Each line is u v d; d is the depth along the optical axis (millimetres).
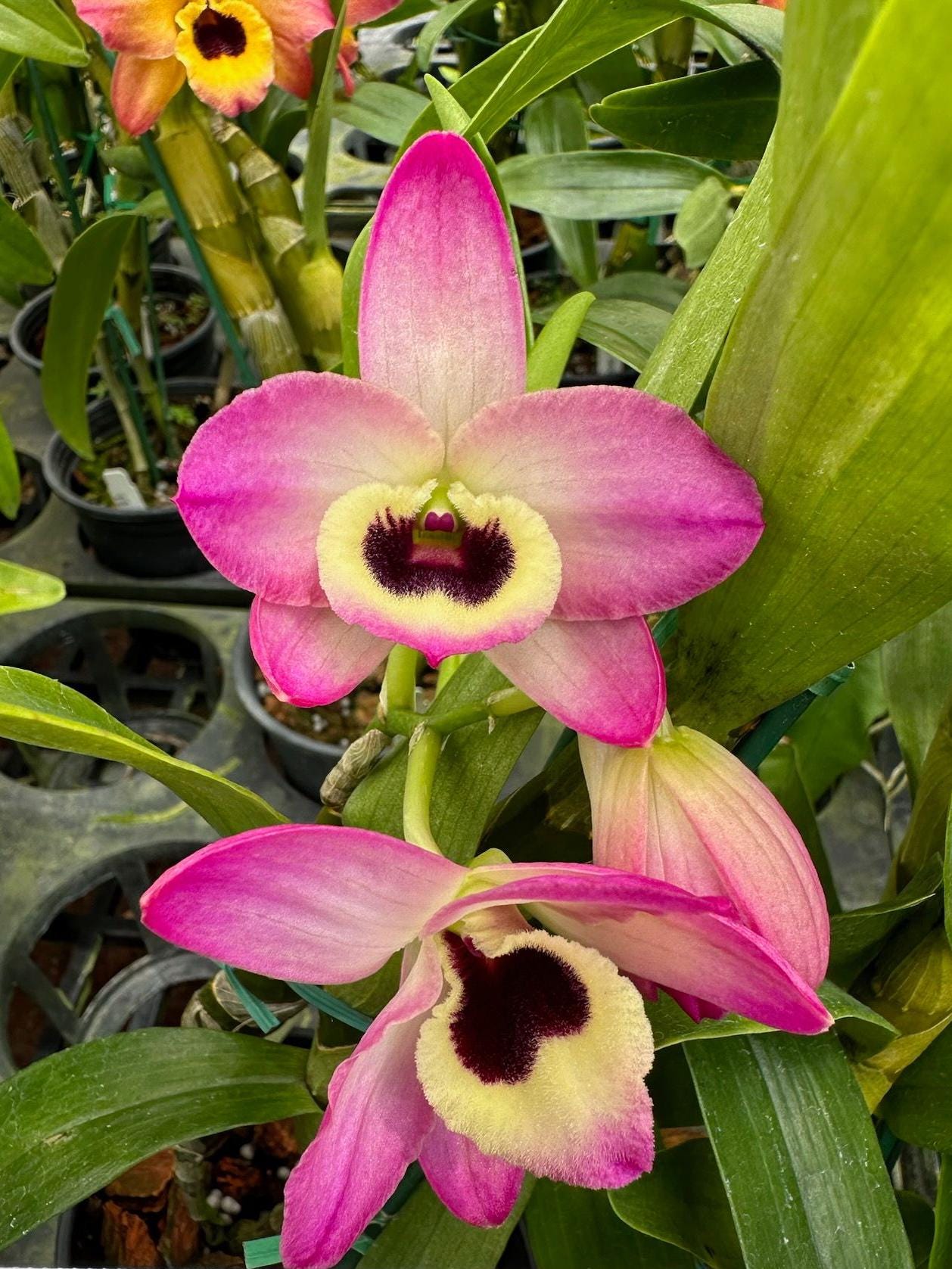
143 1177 258
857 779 350
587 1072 127
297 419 124
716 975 119
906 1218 202
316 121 252
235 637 379
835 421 111
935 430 106
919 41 84
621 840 131
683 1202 179
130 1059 172
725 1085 148
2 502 264
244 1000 176
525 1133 126
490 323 131
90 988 321
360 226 527
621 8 178
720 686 145
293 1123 264
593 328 253
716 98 226
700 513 124
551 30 164
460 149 123
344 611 128
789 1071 149
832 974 186
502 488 134
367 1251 175
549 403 124
